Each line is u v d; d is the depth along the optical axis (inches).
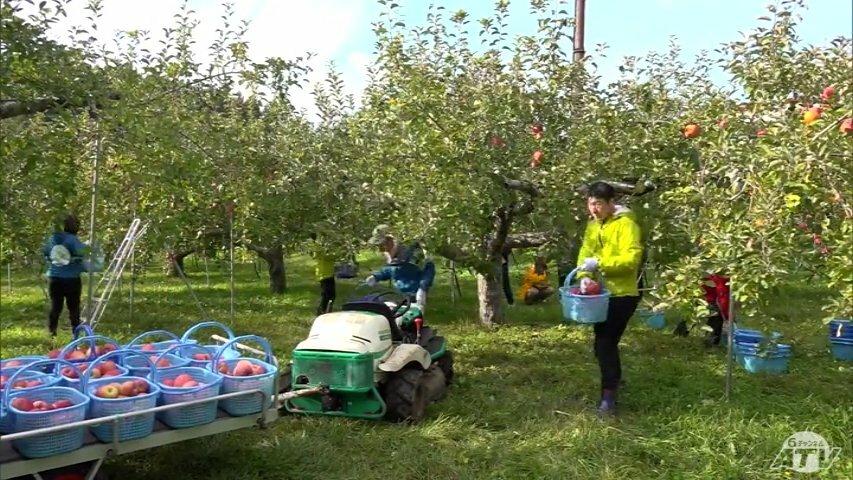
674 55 327.9
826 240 168.1
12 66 187.5
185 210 323.3
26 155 180.1
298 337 350.9
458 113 278.8
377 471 176.6
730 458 178.4
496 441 194.4
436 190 270.7
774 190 165.2
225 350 184.2
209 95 274.5
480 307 375.6
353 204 313.0
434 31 294.5
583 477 170.7
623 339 336.8
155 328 375.2
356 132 330.0
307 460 181.2
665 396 233.8
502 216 330.6
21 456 131.6
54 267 340.2
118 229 325.1
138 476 171.9
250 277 661.9
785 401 225.5
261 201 316.2
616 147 268.2
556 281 560.4
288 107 342.0
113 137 220.2
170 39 265.0
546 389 250.2
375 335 212.5
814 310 398.3
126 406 142.9
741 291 170.2
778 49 229.0
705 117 249.9
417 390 213.0
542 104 285.4
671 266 201.2
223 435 196.1
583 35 347.3
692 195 194.5
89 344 193.5
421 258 261.7
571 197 273.4
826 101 183.6
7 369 158.2
